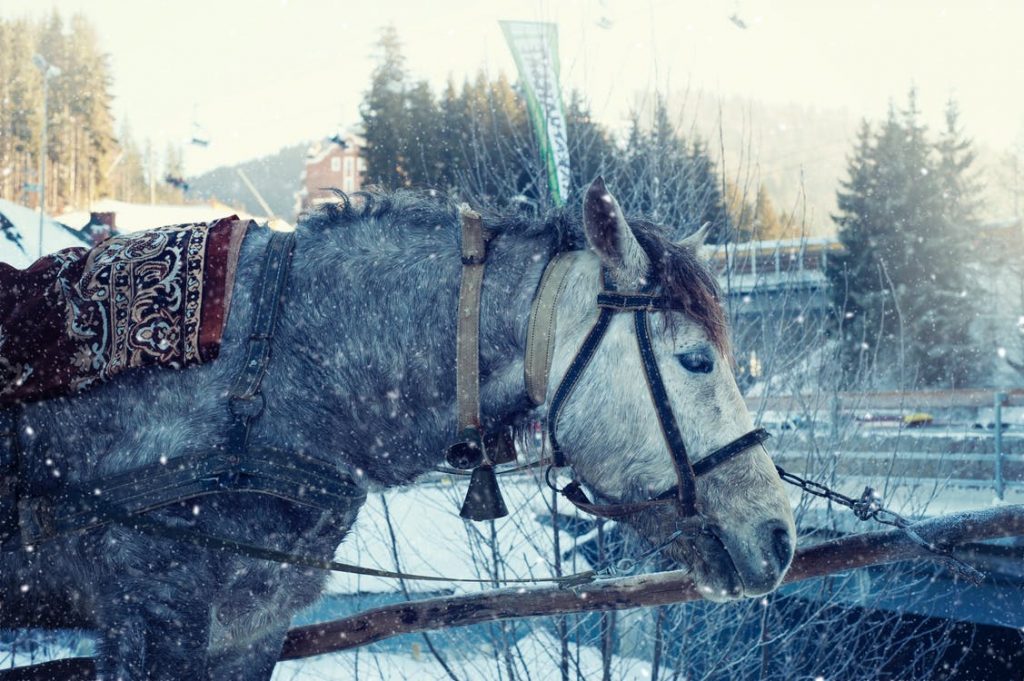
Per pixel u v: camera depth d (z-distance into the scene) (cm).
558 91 562
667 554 217
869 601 495
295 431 202
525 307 209
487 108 694
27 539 198
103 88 6050
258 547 193
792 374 542
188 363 196
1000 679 504
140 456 196
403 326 211
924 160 2595
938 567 509
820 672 468
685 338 203
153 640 192
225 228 215
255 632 208
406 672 551
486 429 213
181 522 193
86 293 204
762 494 201
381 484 220
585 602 234
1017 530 222
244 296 207
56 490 200
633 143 594
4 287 211
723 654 442
